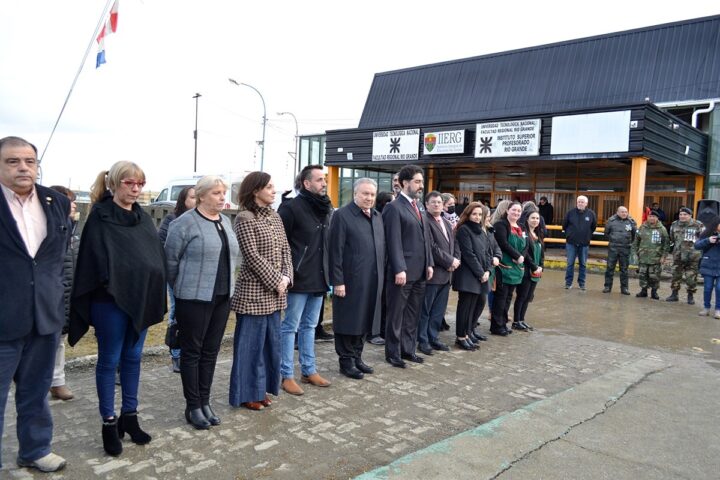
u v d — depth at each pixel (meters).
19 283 2.93
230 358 5.61
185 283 3.71
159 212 12.23
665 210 17.94
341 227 4.93
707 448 3.77
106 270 3.24
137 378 3.56
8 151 2.88
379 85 24.03
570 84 18.84
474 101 20.86
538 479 3.24
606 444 3.78
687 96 16.67
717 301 8.63
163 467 3.26
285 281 4.17
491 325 7.12
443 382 5.07
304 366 4.86
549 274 13.44
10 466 3.22
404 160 17.34
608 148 13.38
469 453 3.54
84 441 3.57
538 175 20.34
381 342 6.41
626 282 10.70
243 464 3.33
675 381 5.29
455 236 6.30
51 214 3.10
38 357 3.11
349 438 3.76
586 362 5.92
